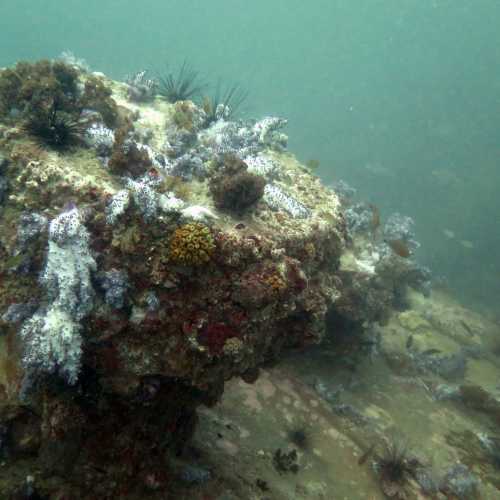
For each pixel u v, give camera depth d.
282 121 2.14
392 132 13.04
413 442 2.10
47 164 1.28
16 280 1.21
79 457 1.22
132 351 1.14
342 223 1.69
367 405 2.25
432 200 8.92
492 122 12.28
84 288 1.11
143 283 1.14
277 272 1.19
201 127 1.98
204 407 1.77
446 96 14.54
